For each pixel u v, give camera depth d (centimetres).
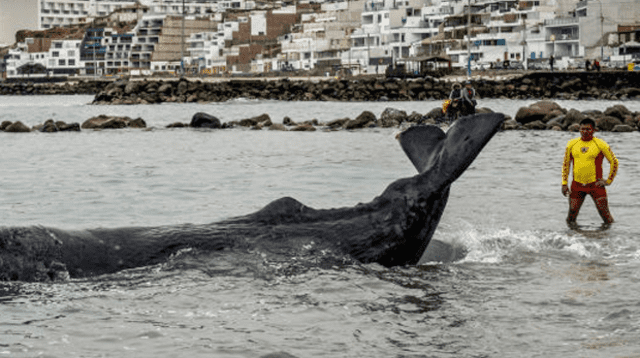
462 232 1353
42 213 1627
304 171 2372
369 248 1044
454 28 16250
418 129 1121
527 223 1475
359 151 3027
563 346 770
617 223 1484
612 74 9544
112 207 1705
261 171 2381
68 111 7400
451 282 1009
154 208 1689
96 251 981
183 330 813
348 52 18600
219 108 7625
